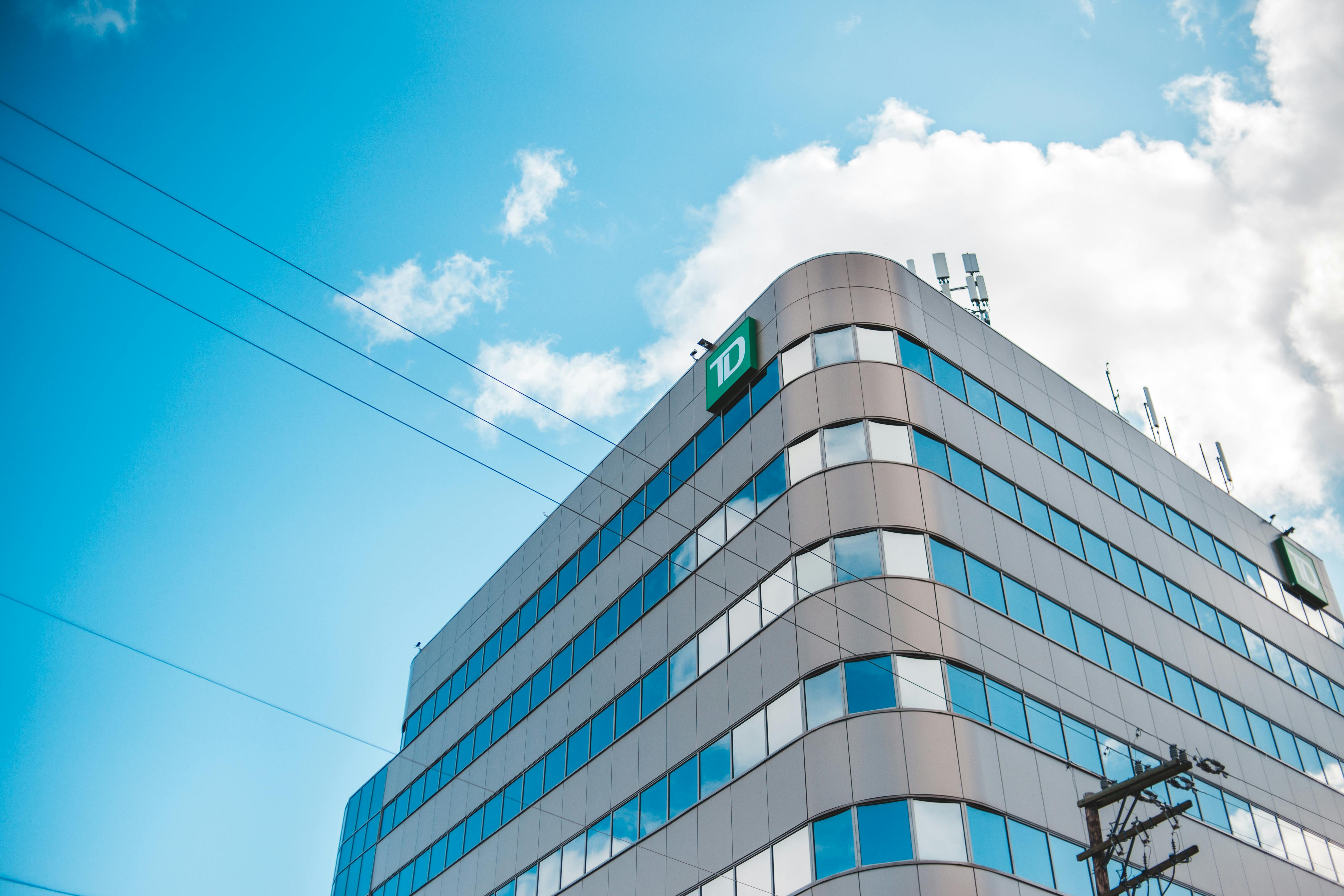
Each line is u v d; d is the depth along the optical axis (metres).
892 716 27.20
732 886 28.88
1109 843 25.34
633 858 33.19
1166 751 33.47
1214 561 42.44
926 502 31.44
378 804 52.84
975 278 44.69
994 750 27.86
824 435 33.06
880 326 34.91
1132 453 41.88
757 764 29.78
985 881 25.12
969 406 35.47
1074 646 33.03
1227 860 33.00
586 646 40.75
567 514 46.09
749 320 38.03
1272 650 42.16
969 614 30.16
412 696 54.38
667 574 37.72
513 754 42.53
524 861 38.75
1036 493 35.81
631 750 35.53
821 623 29.92
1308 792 38.50
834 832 26.53
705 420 38.94
